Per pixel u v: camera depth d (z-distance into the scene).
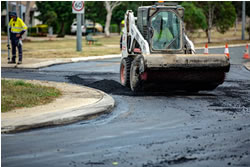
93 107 16.98
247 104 19.05
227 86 25.36
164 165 10.31
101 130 14.02
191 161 10.64
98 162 10.57
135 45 24.38
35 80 25.22
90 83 25.58
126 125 14.76
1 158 10.93
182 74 20.97
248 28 101.38
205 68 20.75
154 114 16.69
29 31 118.75
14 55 35.91
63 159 10.84
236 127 14.48
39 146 12.06
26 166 10.31
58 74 30.23
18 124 13.95
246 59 45.88
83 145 12.15
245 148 11.87
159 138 12.94
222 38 105.44
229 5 91.62
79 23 53.59
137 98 20.61
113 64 39.03
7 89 20.47
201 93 22.52
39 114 15.55
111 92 22.42
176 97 21.06
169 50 22.91
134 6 120.12
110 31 151.75
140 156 11.05
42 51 53.72
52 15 115.69
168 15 23.11
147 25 22.88
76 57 44.78
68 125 14.77
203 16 82.00
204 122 15.26
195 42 85.75
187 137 13.07
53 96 19.44
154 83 21.28
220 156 11.08
